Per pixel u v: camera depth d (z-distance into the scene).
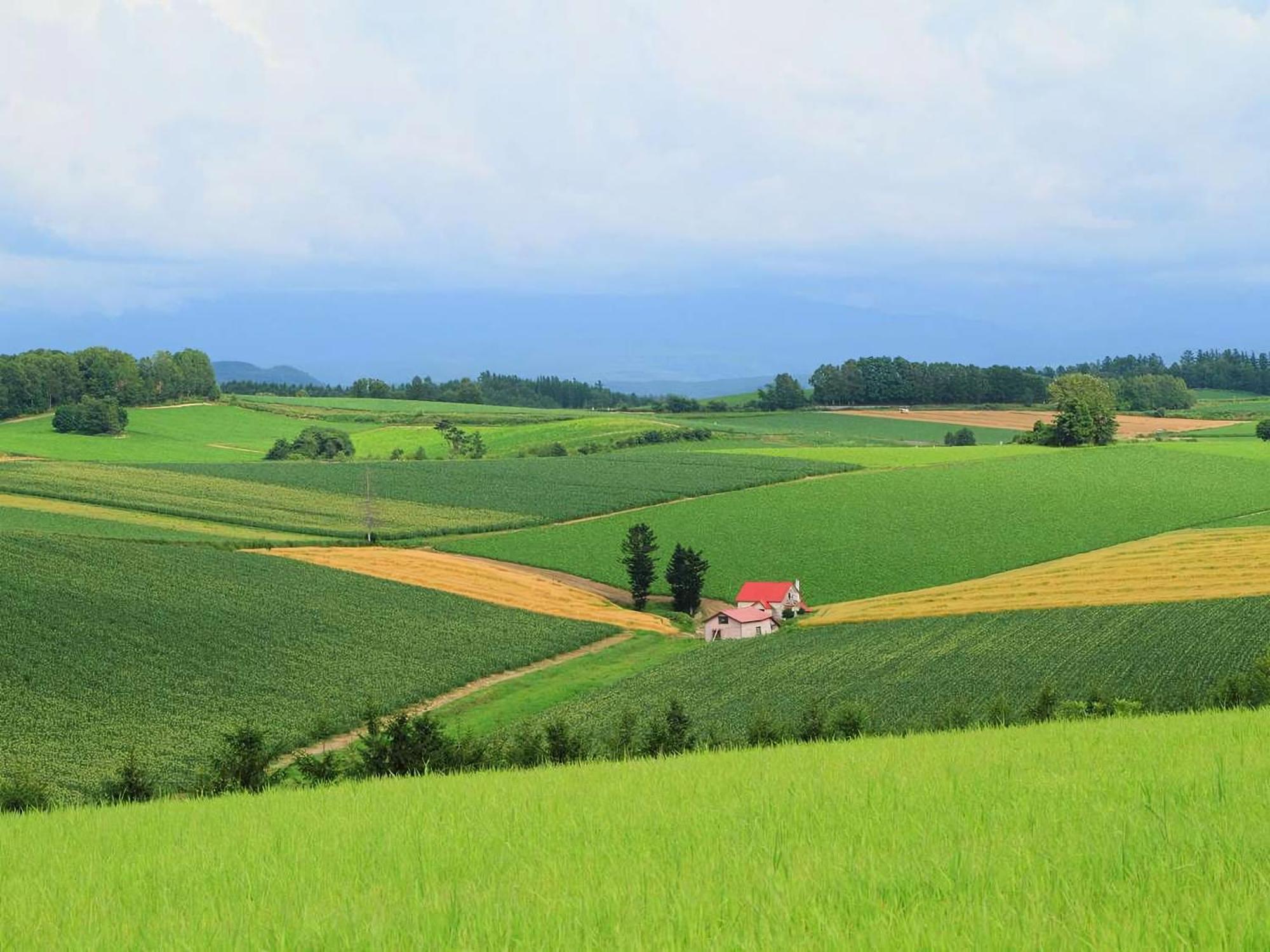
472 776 21.47
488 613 80.88
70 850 13.65
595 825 11.59
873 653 64.81
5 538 79.69
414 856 10.27
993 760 15.37
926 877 7.12
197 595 74.69
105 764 47.06
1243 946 5.36
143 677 59.16
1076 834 8.48
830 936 5.86
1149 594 71.38
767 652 69.19
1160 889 6.47
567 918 6.83
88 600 69.12
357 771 30.19
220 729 53.16
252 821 15.25
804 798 12.28
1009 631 65.81
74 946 7.30
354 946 6.61
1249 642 55.47
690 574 91.69
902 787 12.66
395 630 74.06
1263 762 12.88
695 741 35.34
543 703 61.94
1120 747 16.12
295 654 66.50
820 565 100.19
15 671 56.72
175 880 10.13
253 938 6.99
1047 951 5.50
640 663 72.44
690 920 6.48
